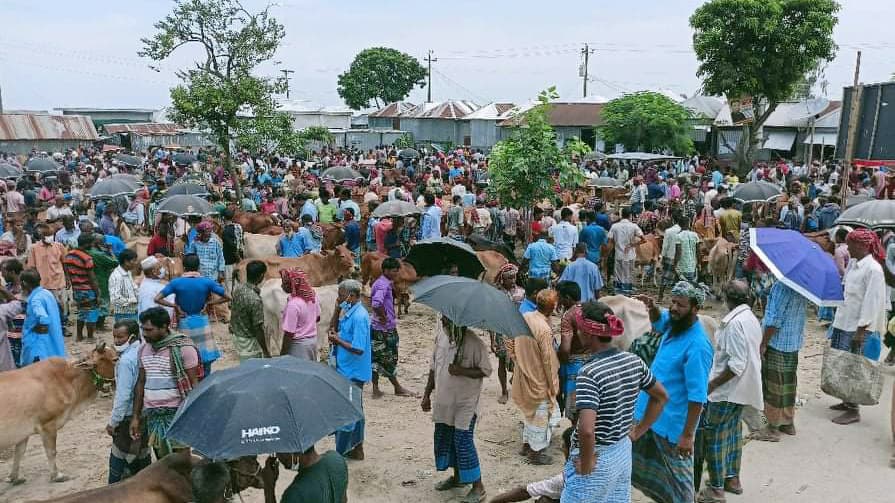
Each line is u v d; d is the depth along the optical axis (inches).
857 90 577.3
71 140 1930.4
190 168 1205.7
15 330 359.9
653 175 1109.7
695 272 558.3
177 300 323.9
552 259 505.4
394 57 3206.2
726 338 251.1
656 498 228.8
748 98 1398.9
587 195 986.7
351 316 315.6
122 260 418.3
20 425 262.8
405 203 581.0
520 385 292.5
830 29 1288.1
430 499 267.4
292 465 189.5
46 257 474.6
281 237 569.9
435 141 2086.6
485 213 703.1
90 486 277.4
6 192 844.0
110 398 375.9
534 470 289.7
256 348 335.3
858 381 321.1
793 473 281.7
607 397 183.6
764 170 1163.9
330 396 179.8
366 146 2076.8
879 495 264.4
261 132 874.1
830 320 490.9
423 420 345.1
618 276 577.0
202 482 175.5
